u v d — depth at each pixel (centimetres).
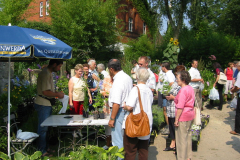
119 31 1470
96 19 1269
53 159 424
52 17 1355
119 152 340
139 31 2473
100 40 1357
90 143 510
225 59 1653
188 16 1784
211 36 1778
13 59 535
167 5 1786
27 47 321
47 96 442
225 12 2048
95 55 1387
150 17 2009
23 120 592
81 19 1273
